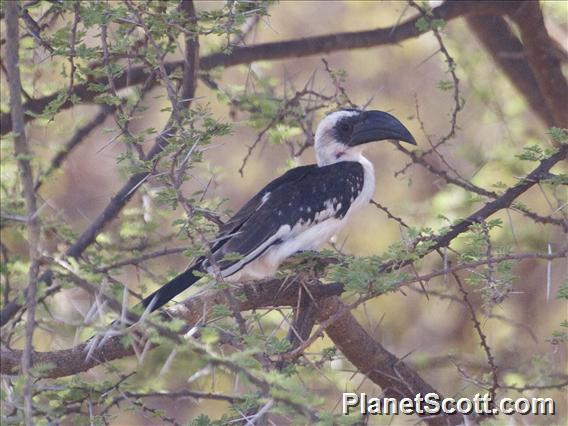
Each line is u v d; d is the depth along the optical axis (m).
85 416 7.93
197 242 9.05
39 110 12.09
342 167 11.23
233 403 7.82
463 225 8.57
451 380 14.52
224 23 9.92
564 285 8.05
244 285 9.70
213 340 6.92
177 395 7.82
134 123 17.22
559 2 14.62
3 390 7.32
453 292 16.34
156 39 10.15
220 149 20.83
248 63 13.57
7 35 8.08
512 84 14.77
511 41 14.44
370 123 11.54
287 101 12.43
